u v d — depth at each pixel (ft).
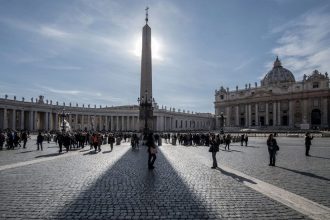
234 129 355.36
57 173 43.78
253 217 23.11
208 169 49.29
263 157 71.00
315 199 28.55
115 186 34.45
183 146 123.03
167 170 47.98
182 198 28.91
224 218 22.90
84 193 30.86
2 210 24.73
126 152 86.53
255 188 33.50
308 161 61.00
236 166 53.31
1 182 36.47
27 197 29.04
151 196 29.68
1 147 94.94
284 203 27.07
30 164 54.44
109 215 23.57
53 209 25.11
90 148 101.35
